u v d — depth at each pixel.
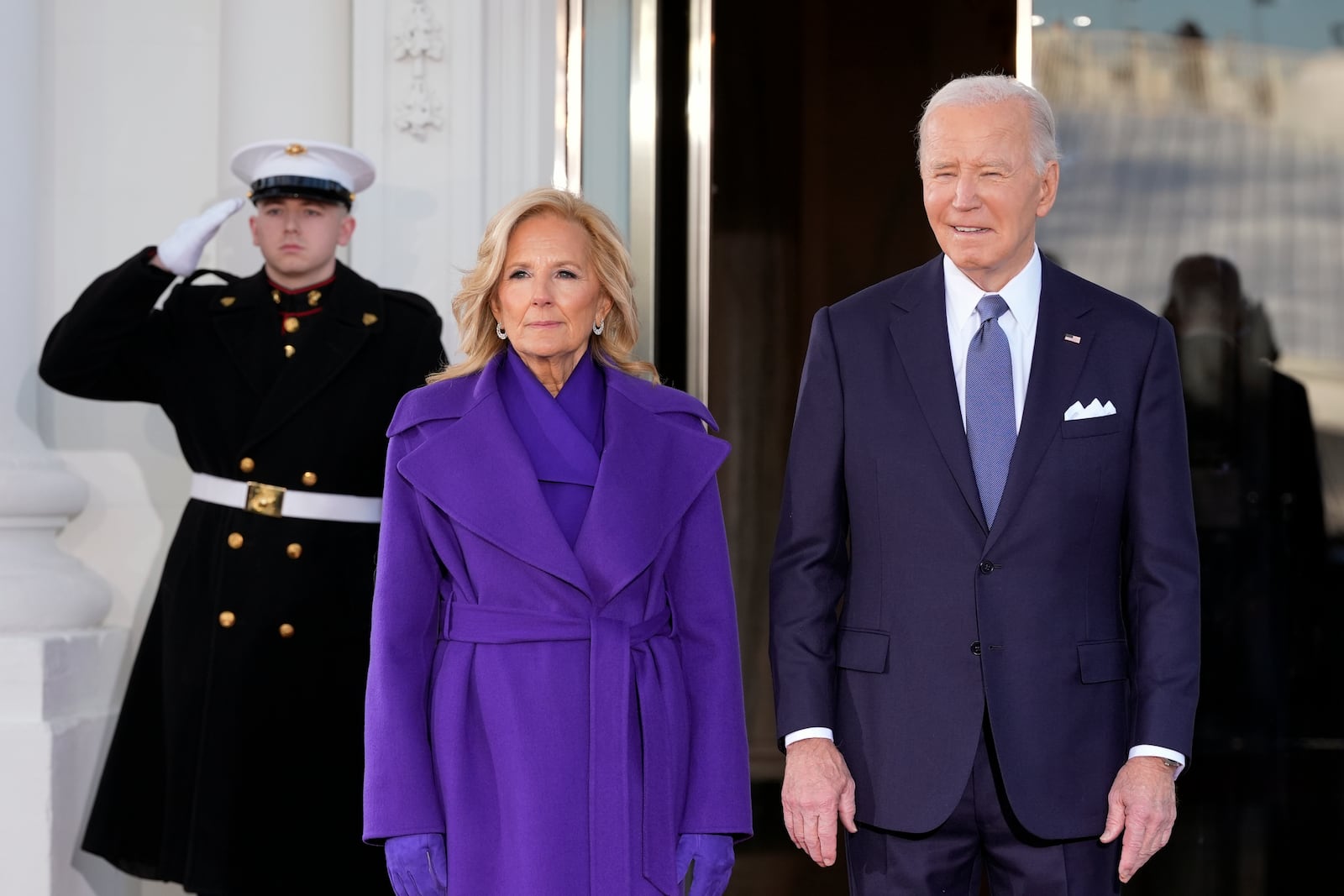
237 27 13.45
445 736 7.24
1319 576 12.94
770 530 15.52
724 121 15.54
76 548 13.64
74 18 13.85
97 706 12.69
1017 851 7.81
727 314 15.51
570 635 7.27
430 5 13.15
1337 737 12.85
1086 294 8.29
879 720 7.90
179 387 11.26
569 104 13.21
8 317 12.83
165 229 13.80
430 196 13.13
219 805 10.40
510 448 7.43
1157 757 7.51
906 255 15.58
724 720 7.58
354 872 10.64
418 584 7.54
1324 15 13.02
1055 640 7.72
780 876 14.93
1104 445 7.88
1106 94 13.13
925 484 7.91
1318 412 12.96
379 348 11.21
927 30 15.55
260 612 10.62
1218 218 13.09
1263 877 12.87
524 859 7.00
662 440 7.77
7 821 11.67
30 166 13.20
